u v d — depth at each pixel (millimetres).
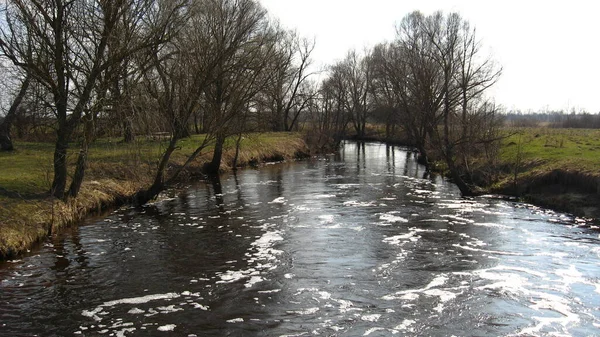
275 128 65000
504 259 14242
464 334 9539
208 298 11375
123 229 17828
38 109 18844
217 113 23328
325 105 69312
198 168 33094
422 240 16359
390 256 14602
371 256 14609
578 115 75000
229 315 10438
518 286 12078
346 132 88062
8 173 20984
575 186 21734
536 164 25844
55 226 17031
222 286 12141
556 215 20000
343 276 12875
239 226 18453
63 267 13477
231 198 24734
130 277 12758
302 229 17984
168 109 22219
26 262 13852
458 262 13992
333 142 61125
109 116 18578
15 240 14562
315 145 57969
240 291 11812
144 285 12188
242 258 14453
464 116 30172
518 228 17859
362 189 27672
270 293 11688
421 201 23656
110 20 17641
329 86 69438
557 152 27641
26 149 30438
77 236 16719
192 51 22938
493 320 10156
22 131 29031
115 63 17969
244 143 44469
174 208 21984
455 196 25078
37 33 16125
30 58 16328
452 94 30500
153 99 21734
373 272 13172
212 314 10492
